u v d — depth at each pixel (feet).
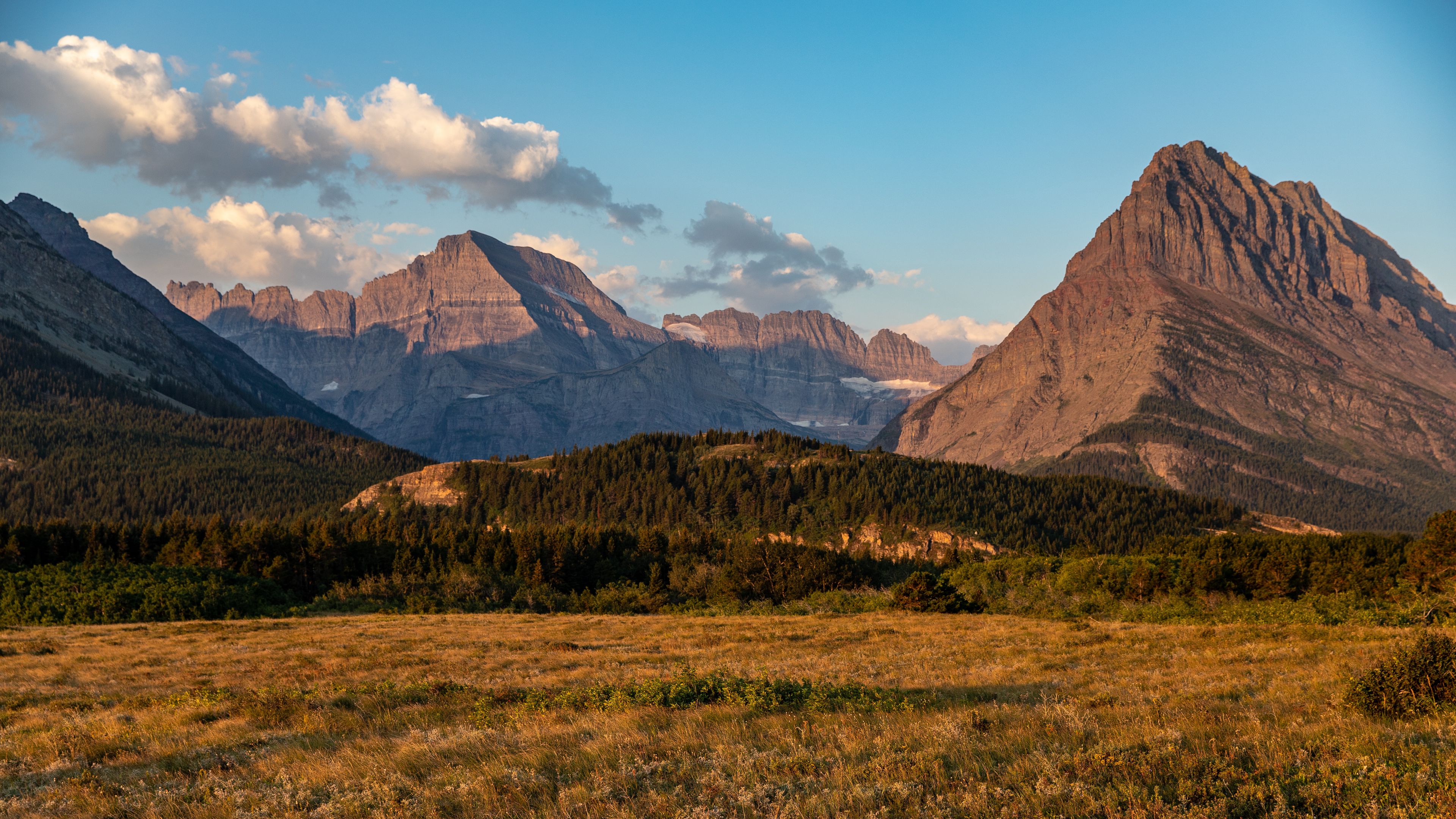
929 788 39.60
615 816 37.50
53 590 244.63
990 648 121.49
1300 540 358.23
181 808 43.27
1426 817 33.32
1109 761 41.24
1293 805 35.91
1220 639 117.91
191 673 113.09
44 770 53.52
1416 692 57.62
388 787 43.50
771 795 39.70
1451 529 226.99
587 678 97.76
